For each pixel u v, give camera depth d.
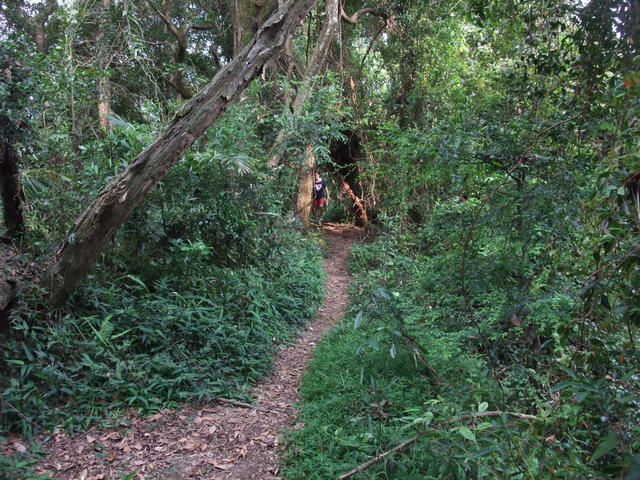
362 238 12.26
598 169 1.95
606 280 1.46
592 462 1.46
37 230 4.68
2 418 3.31
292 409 4.14
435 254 4.69
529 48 2.95
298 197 11.35
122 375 3.97
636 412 1.51
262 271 6.90
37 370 3.63
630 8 2.16
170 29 12.66
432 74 10.34
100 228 4.11
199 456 3.39
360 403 3.85
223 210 5.70
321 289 7.97
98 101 6.46
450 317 3.42
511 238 2.38
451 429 2.30
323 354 5.11
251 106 7.52
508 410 2.34
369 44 13.18
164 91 13.47
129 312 4.45
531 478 1.53
